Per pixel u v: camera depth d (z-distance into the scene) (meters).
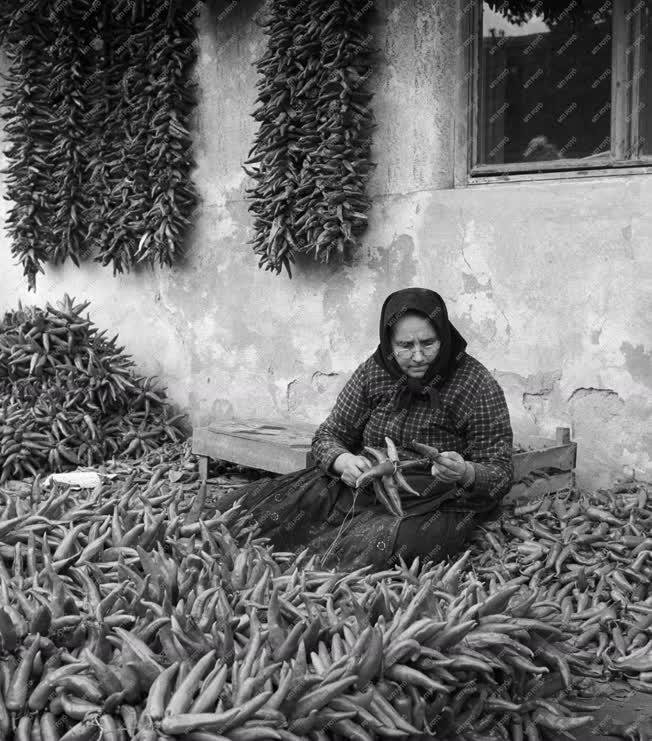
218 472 5.71
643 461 4.64
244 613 2.36
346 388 4.20
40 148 7.01
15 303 8.06
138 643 2.02
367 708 2.09
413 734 2.14
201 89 6.34
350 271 5.66
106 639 2.06
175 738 1.84
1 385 6.22
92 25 6.75
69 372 6.24
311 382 5.95
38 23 6.91
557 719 2.42
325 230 5.35
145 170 6.46
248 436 5.09
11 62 7.98
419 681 2.17
